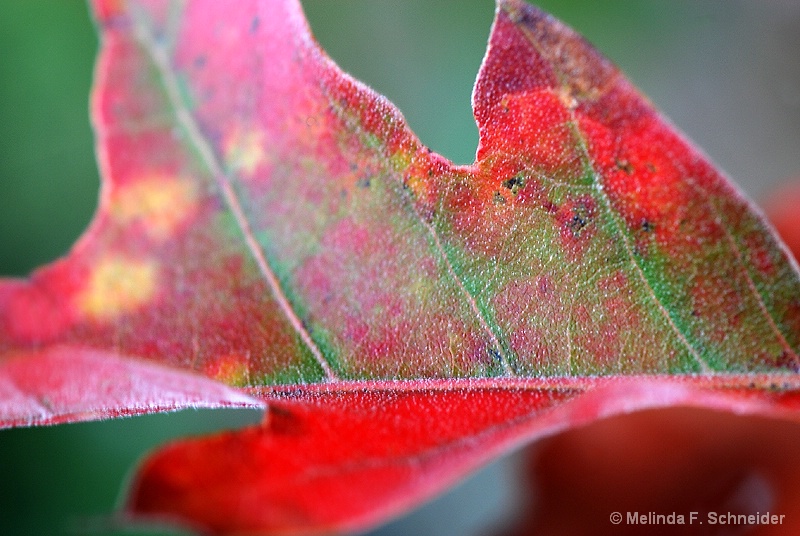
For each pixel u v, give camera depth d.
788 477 0.15
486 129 0.12
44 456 0.20
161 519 0.13
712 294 0.12
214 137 0.13
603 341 0.12
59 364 0.12
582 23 0.25
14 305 0.13
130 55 0.13
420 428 0.12
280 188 0.12
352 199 0.12
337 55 0.24
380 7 0.24
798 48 0.25
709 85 0.26
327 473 0.13
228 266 0.13
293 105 0.12
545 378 0.12
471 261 0.12
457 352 0.12
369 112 0.12
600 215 0.12
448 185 0.12
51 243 0.22
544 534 0.16
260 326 0.12
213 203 0.13
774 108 0.25
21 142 0.22
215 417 0.21
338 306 0.12
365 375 0.12
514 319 0.12
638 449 0.16
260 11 0.12
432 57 0.24
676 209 0.12
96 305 0.13
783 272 0.12
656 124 0.12
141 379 0.12
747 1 0.26
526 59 0.12
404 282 0.12
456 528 0.22
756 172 0.25
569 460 0.16
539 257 0.12
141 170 0.13
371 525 0.13
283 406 0.12
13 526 0.20
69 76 0.22
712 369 0.12
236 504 0.13
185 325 0.13
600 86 0.12
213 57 0.13
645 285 0.12
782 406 0.12
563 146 0.12
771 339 0.12
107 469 0.21
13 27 0.22
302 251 0.12
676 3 0.26
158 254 0.13
